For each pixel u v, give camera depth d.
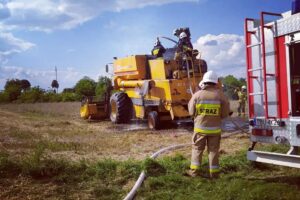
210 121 6.61
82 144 10.63
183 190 6.15
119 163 7.43
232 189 5.98
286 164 6.22
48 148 9.89
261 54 6.59
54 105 35.19
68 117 20.88
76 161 8.04
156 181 6.40
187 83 13.52
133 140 11.45
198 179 6.59
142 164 7.11
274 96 6.37
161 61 14.14
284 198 5.57
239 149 9.28
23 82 62.16
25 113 23.92
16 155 8.59
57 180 6.72
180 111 13.34
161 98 13.77
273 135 6.44
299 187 6.05
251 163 7.36
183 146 10.11
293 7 6.06
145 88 14.41
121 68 16.92
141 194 6.09
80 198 6.01
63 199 5.96
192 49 13.68
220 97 6.66
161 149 9.45
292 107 6.10
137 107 15.62
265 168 7.32
